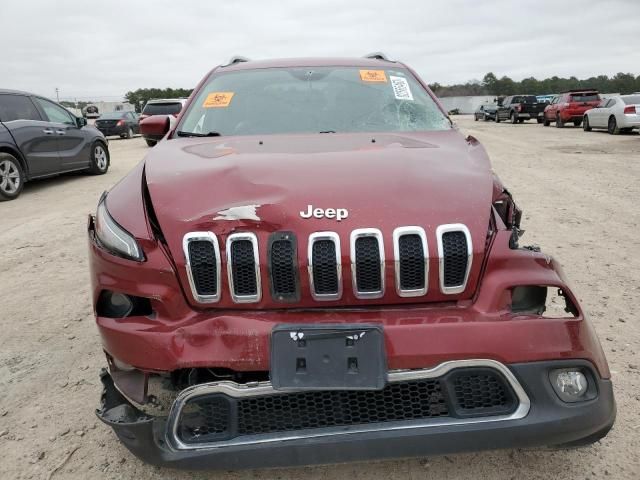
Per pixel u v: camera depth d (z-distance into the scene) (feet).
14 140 29.04
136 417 6.68
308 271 6.65
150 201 7.63
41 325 12.81
